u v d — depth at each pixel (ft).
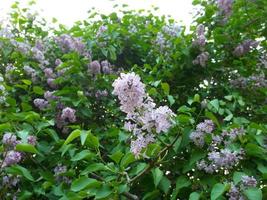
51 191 1.95
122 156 1.75
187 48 2.78
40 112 2.57
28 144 1.82
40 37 3.22
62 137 2.49
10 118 2.04
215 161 1.77
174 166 1.95
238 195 1.61
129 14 3.31
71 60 2.69
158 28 3.24
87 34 3.04
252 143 1.82
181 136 1.81
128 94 1.54
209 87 2.76
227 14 2.92
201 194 1.71
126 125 1.64
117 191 1.64
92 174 1.77
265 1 2.91
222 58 2.87
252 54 2.93
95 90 2.71
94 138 1.77
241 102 2.37
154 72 2.71
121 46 3.06
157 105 2.56
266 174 1.71
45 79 2.79
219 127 1.86
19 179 1.96
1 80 2.48
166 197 1.97
